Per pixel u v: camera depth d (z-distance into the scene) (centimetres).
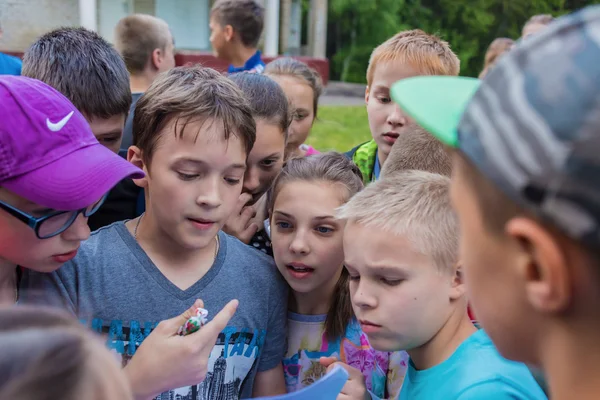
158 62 427
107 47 231
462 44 2559
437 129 79
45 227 139
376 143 313
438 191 139
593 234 59
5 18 1441
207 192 155
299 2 2095
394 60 300
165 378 131
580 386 67
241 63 579
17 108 138
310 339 187
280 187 181
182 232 158
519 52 69
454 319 140
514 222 65
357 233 138
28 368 54
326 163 185
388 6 2492
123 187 241
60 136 142
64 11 1500
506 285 72
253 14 570
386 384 181
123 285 160
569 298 64
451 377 131
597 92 59
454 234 134
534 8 2561
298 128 333
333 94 1930
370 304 136
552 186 60
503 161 65
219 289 169
